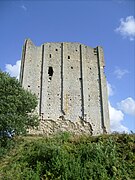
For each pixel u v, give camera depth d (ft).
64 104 167.43
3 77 120.67
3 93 113.50
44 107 165.17
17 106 113.09
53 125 161.48
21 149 93.81
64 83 173.58
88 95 173.37
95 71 184.96
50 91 171.01
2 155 93.61
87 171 59.16
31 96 124.57
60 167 62.59
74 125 163.43
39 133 153.28
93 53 192.03
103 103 173.68
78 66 182.50
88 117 166.81
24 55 180.24
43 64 178.81
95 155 64.23
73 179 57.88
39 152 73.20
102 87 178.81
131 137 72.33
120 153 66.44
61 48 187.11
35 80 173.88
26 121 117.29
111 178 57.26
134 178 58.18
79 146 72.79
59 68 179.73
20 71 176.45
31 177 63.10
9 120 103.55
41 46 187.93
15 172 68.90
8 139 102.78
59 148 69.92
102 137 75.61
